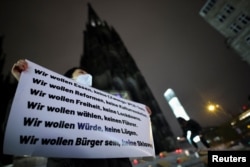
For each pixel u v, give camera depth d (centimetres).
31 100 162
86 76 273
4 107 3045
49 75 197
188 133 838
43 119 159
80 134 177
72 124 178
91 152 174
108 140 200
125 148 215
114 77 6012
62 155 153
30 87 170
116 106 260
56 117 170
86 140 178
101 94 251
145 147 254
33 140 143
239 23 2831
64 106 185
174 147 4834
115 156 194
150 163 726
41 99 170
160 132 5666
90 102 219
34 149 140
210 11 3109
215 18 3116
